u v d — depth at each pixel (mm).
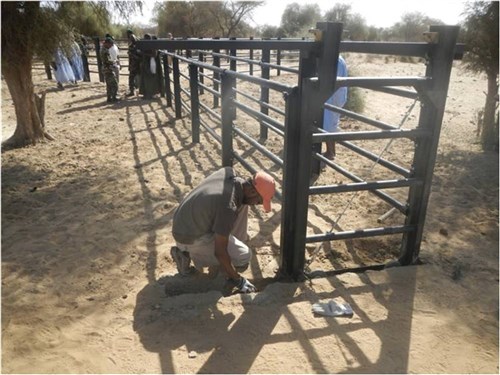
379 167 6320
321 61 2994
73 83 15508
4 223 4539
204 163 6531
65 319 3104
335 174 6039
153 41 3461
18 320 3078
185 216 3287
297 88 3184
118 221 4613
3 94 12953
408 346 2873
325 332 2979
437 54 3236
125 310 3201
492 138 7340
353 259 4129
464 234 4438
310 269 3859
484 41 7117
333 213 4902
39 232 4359
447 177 6008
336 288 3484
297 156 3363
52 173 6090
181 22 36156
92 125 9000
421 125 3539
